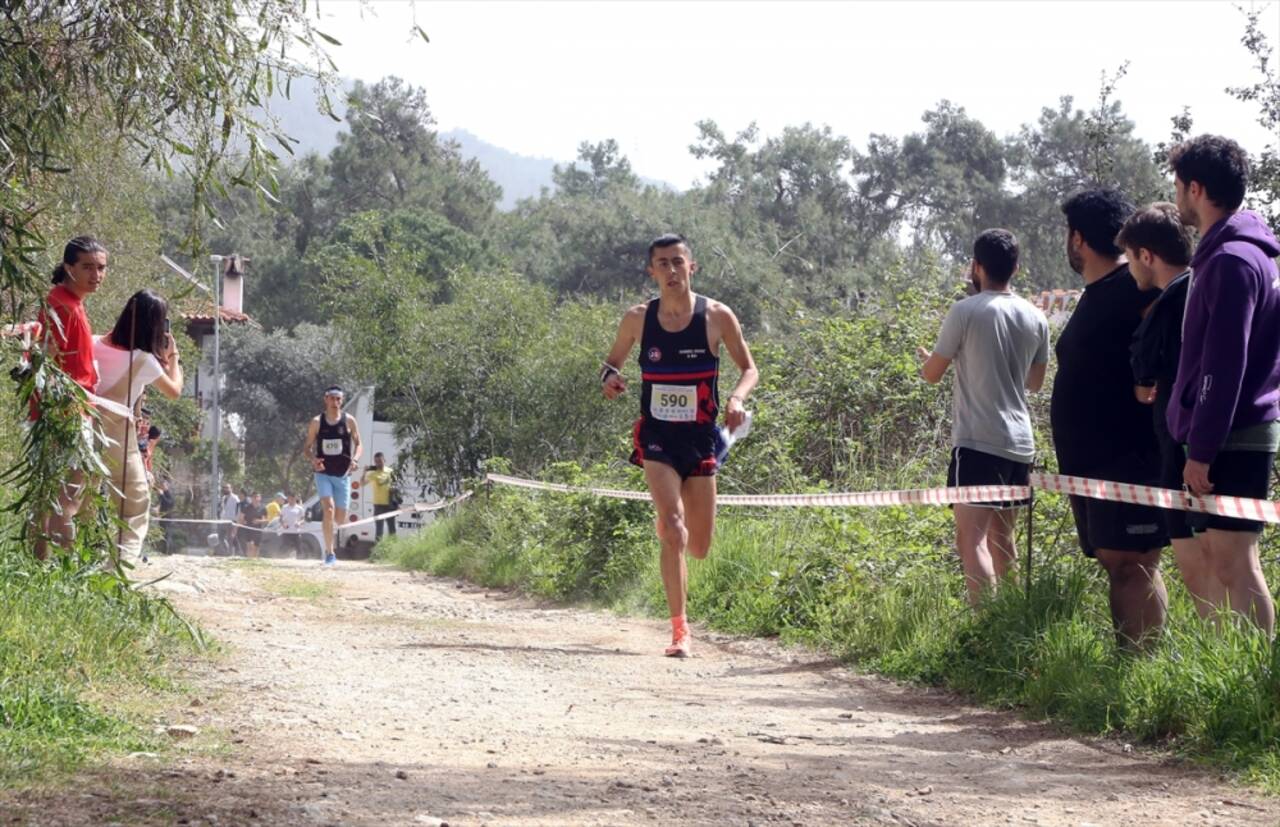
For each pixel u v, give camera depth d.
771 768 4.91
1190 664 5.53
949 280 15.42
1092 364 6.70
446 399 21.66
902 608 8.15
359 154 72.75
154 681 5.86
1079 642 6.53
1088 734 5.73
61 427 5.85
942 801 4.48
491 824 3.87
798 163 77.31
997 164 77.00
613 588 11.66
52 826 3.52
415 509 20.61
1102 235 6.84
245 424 56.72
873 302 14.55
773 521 11.26
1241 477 5.75
